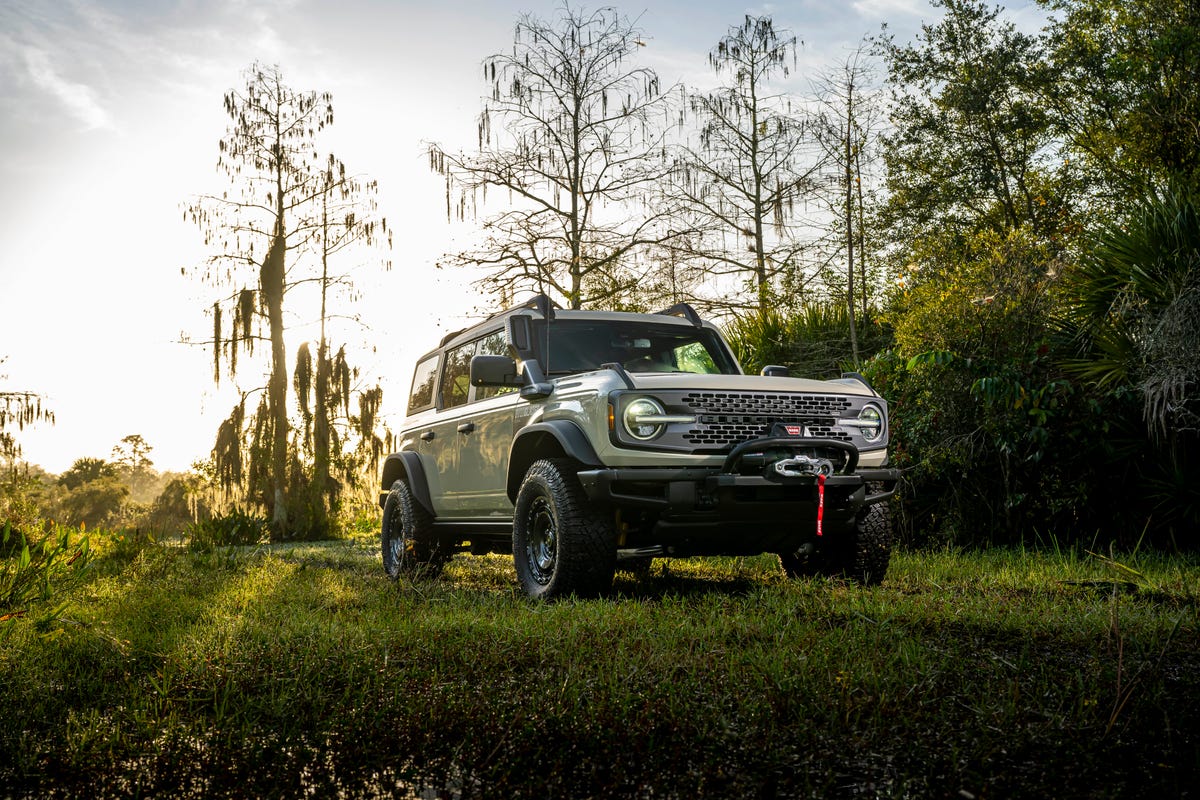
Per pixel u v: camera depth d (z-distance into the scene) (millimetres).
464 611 4895
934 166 19188
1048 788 2193
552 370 6309
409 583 6379
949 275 9203
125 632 4277
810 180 18062
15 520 8523
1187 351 7152
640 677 3209
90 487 58438
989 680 3195
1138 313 7641
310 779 2396
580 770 2398
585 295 18125
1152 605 4633
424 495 7633
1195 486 7484
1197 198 8695
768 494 5418
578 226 18828
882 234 13281
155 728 2818
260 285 23109
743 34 19484
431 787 2326
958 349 8648
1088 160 18062
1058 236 9523
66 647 3984
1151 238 8086
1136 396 7617
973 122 18844
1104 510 8312
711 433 5406
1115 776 2264
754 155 19516
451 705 2967
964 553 8180
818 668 3301
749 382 5594
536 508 5957
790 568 6723
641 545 5656
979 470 8531
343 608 5223
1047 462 8312
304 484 22172
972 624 4328
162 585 6398
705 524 5348
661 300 18219
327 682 3350
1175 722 2693
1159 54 13445
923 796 2176
